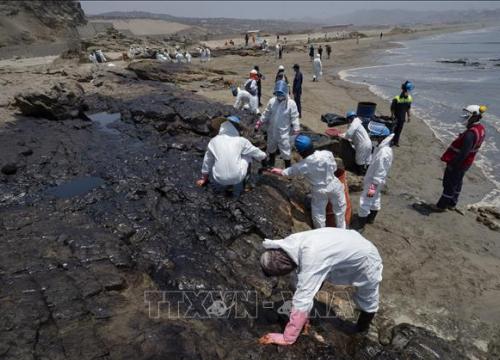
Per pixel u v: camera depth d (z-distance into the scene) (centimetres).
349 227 653
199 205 561
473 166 981
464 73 2470
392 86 2053
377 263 347
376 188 614
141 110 931
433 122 1355
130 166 687
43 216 505
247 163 568
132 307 357
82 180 647
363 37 7744
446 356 370
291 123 701
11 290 347
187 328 336
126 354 289
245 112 942
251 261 479
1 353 276
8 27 5125
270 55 4147
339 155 866
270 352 326
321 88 1977
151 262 448
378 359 358
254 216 538
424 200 781
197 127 867
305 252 310
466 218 707
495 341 419
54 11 6450
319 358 332
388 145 602
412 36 7775
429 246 604
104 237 456
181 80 1628
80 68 1669
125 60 3250
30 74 1584
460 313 461
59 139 823
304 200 652
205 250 484
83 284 369
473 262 566
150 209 547
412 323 445
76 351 287
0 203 562
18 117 962
